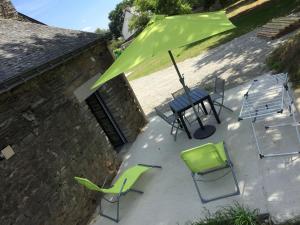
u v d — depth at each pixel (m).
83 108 9.23
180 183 7.54
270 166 6.57
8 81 6.75
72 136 8.47
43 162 7.44
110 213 7.77
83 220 7.93
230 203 6.17
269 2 26.17
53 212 7.28
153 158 9.30
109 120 11.03
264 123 8.02
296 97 8.22
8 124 6.93
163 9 30.52
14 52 8.91
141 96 17.19
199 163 6.37
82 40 10.27
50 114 8.06
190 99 8.79
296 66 9.47
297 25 14.15
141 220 7.00
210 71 15.32
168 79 18.05
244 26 21.84
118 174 9.45
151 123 12.04
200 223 5.90
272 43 14.05
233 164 7.18
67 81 8.99
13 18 12.63
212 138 8.73
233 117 9.20
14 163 6.80
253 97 7.37
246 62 13.57
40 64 7.76
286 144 6.94
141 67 27.67
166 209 6.94
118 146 11.26
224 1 39.81
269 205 5.68
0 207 6.26
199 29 6.57
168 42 6.51
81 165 8.43
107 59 11.49
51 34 10.97
